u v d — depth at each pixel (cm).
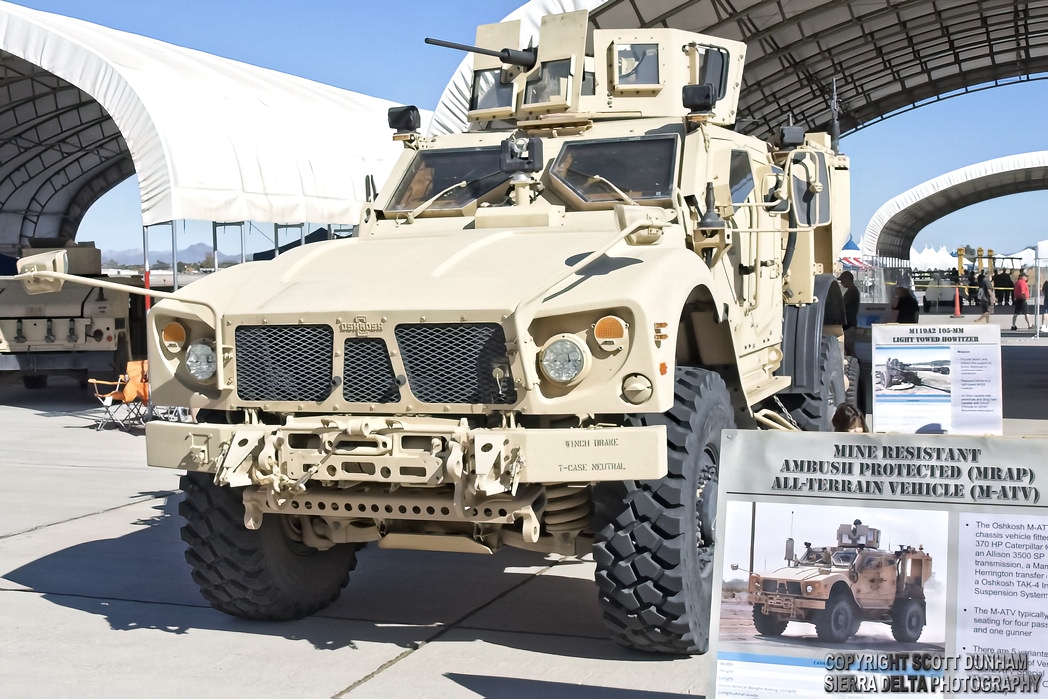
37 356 1566
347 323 505
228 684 500
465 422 485
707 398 527
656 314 477
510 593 654
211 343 537
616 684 493
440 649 547
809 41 2072
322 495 508
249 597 577
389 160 2352
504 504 485
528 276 511
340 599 643
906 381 825
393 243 605
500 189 652
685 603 499
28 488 994
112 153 2889
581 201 624
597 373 478
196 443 517
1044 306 3534
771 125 2775
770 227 757
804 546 383
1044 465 365
